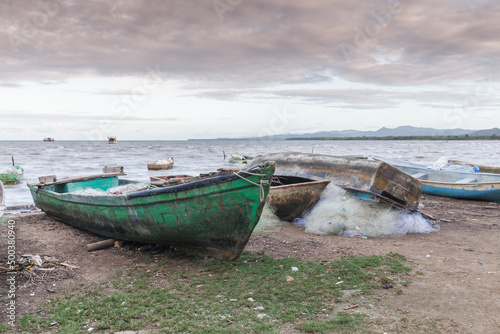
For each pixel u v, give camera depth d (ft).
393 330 14.06
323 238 27.89
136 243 26.43
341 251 24.36
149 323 14.75
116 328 14.29
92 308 16.06
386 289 18.06
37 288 18.29
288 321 14.90
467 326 14.34
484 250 24.72
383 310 15.78
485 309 15.74
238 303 16.56
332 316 15.30
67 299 17.03
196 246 22.71
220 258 21.98
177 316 15.25
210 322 14.73
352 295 17.35
